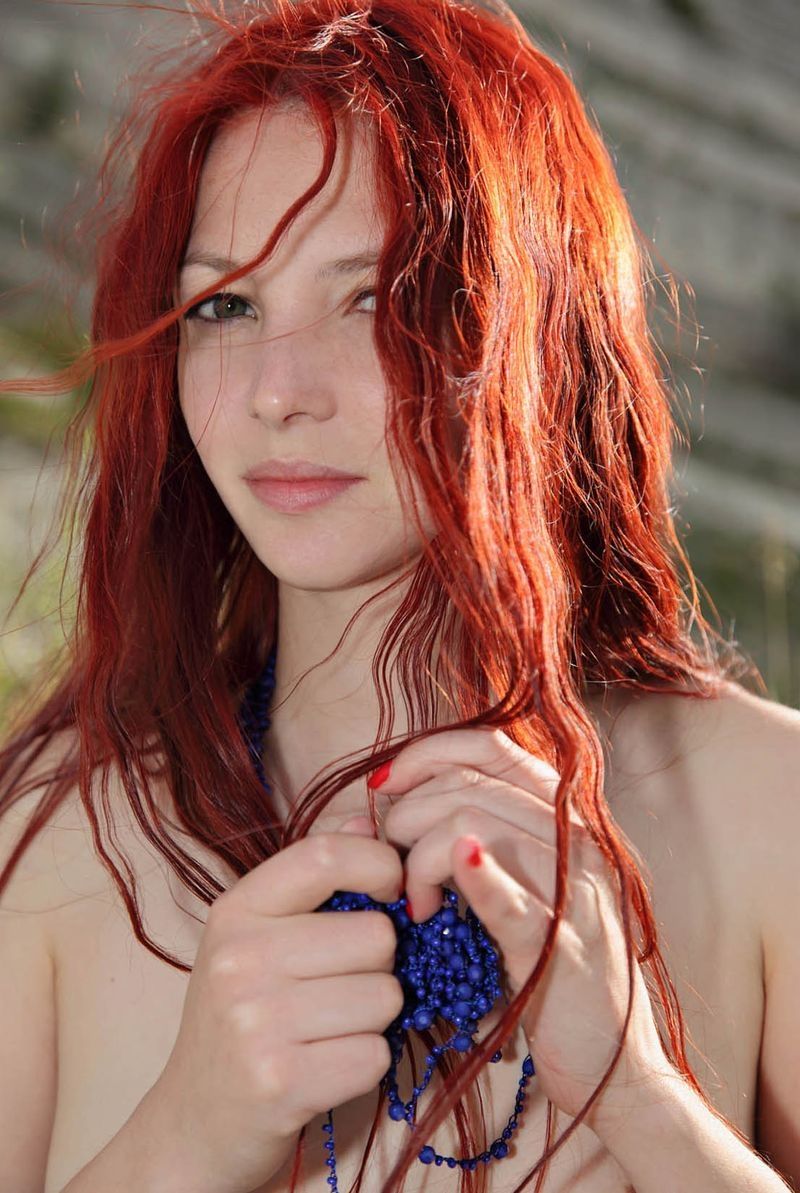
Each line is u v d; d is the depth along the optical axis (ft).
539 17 18.88
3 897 4.46
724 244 19.72
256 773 4.45
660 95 20.21
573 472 4.51
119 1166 3.74
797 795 4.27
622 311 4.71
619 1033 3.59
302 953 3.51
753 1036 4.25
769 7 22.66
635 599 4.68
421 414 3.74
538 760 3.76
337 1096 3.48
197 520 4.71
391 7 4.22
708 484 14.30
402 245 3.82
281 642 4.54
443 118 4.01
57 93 15.96
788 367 18.40
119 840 4.46
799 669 10.76
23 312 12.10
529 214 4.20
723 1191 3.63
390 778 3.73
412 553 4.05
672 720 4.50
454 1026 4.00
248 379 3.96
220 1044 3.53
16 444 11.53
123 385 4.51
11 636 8.46
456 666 4.16
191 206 4.13
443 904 3.92
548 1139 3.97
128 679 4.59
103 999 4.33
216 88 4.03
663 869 4.27
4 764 4.92
